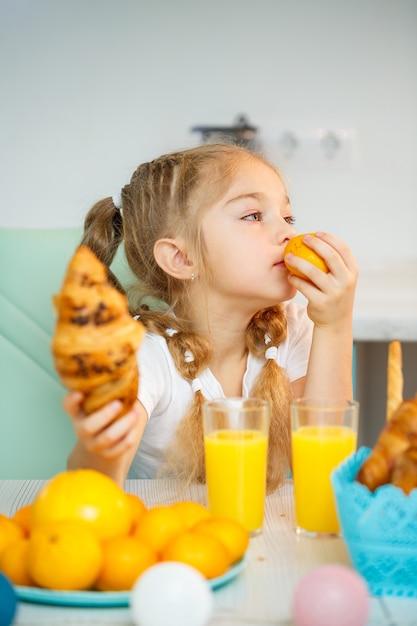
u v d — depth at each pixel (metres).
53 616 0.74
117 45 2.98
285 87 3.01
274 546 0.93
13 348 1.74
